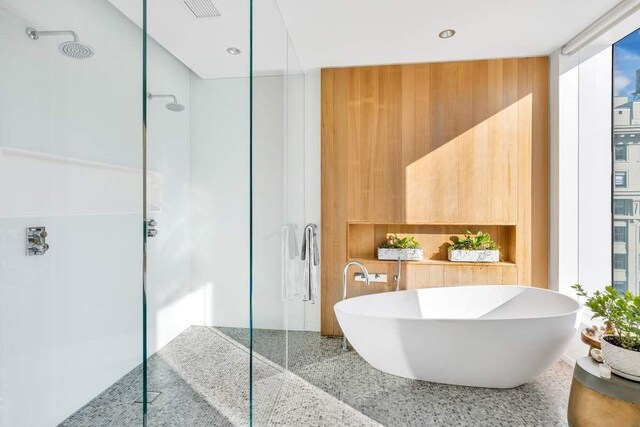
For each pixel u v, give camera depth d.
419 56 2.83
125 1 1.48
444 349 2.14
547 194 2.86
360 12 2.17
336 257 3.04
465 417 1.94
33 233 1.55
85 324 1.54
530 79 2.87
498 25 2.36
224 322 1.58
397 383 2.28
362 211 3.02
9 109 1.49
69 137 1.60
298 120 2.69
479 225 3.05
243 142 1.58
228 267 1.60
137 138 1.45
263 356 1.74
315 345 2.86
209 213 1.57
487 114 2.91
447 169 2.94
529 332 2.05
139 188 1.43
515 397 2.13
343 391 2.18
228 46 1.48
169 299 1.49
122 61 1.48
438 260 3.12
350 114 3.02
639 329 1.58
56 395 1.58
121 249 1.49
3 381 1.47
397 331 2.19
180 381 1.49
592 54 2.63
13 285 1.50
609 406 1.56
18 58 1.51
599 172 2.64
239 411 1.57
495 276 2.91
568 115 2.71
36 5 1.55
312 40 2.53
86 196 1.55
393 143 2.99
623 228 2.45
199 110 1.54
